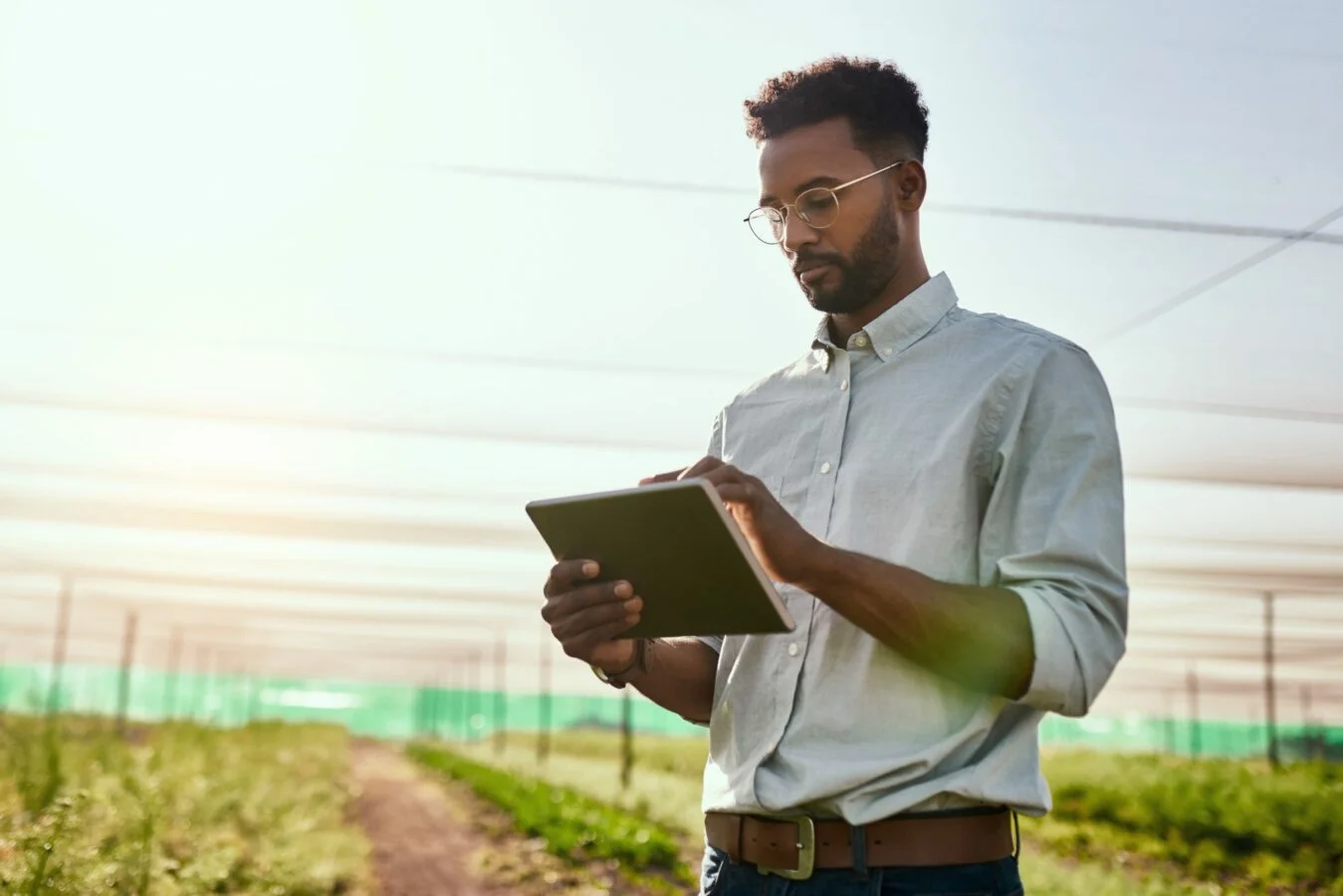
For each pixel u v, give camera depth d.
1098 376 1.77
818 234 1.82
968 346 1.81
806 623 1.76
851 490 1.77
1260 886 10.05
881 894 1.59
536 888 9.73
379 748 43.25
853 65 1.88
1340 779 16.48
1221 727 49.44
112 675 44.88
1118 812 13.87
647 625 1.69
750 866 1.74
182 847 8.16
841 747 1.68
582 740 39.31
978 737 1.68
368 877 9.85
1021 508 1.69
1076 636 1.56
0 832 6.98
